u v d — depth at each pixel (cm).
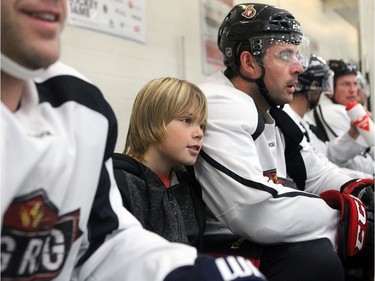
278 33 114
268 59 114
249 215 99
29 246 55
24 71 52
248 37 115
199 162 105
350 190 137
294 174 145
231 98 109
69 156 57
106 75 202
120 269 64
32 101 57
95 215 67
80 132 60
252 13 116
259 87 118
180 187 106
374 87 163
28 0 50
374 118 164
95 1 195
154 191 97
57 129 57
